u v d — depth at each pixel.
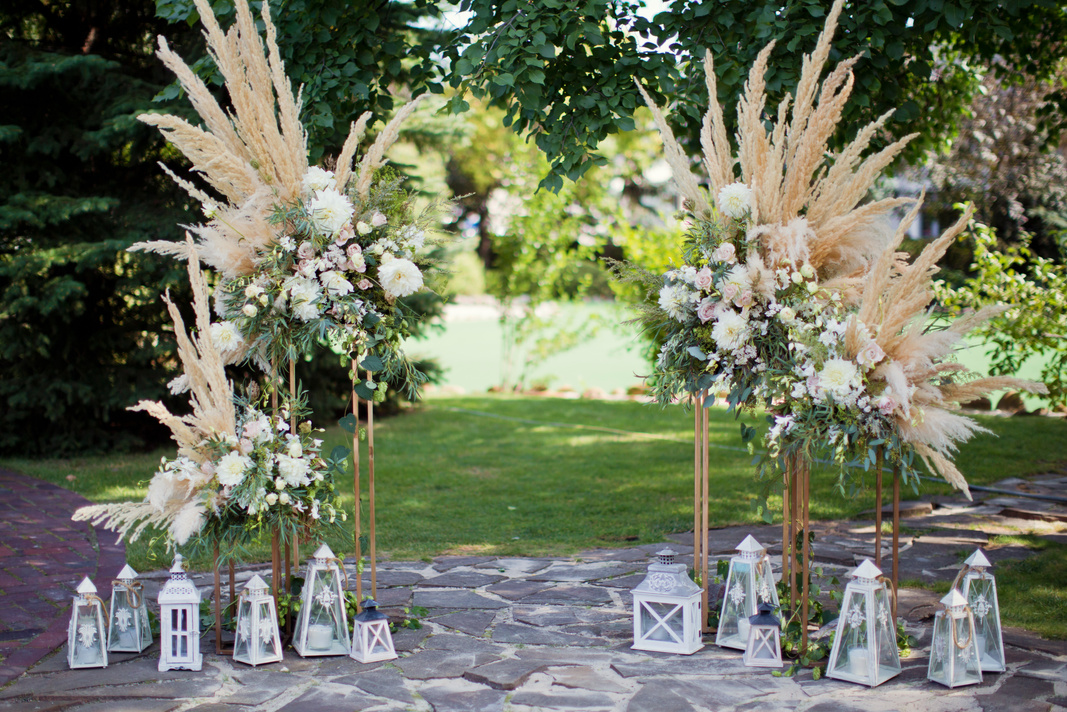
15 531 5.68
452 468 7.88
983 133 12.56
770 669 3.49
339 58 5.15
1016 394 10.23
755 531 5.67
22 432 8.34
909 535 5.48
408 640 3.84
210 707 3.14
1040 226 13.20
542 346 13.95
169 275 7.76
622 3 5.21
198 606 3.56
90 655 3.55
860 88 4.96
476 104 23.64
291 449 3.62
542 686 3.31
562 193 13.12
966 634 3.27
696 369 3.94
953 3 4.66
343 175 3.79
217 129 3.75
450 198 4.06
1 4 8.15
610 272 4.11
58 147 7.80
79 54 8.55
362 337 3.78
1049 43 6.79
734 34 5.06
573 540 5.60
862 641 3.34
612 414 10.98
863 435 3.43
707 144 3.79
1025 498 6.38
